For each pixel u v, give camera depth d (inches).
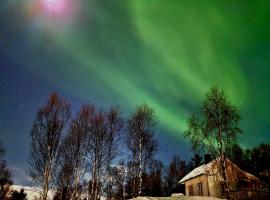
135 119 920.9
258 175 1085.8
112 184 908.0
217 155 773.3
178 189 1475.1
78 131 852.0
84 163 822.5
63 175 791.1
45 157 719.7
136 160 861.2
